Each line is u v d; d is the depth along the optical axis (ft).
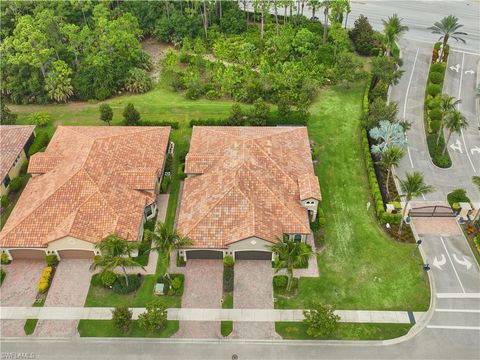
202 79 272.92
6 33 277.03
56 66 248.52
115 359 141.90
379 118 214.28
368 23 302.86
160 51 309.42
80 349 144.56
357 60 264.72
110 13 308.81
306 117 229.86
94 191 173.37
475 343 144.97
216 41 295.28
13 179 200.95
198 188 180.75
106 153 189.88
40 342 146.41
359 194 195.62
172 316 152.15
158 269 166.40
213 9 310.45
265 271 164.86
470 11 339.36
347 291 158.92
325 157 213.66
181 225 167.43
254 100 251.39
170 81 273.95
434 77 259.60
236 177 174.60
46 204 170.71
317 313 141.69
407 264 167.43
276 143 197.88
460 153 216.95
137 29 289.94
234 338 146.30
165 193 196.03
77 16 305.12
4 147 205.77
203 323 150.20
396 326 148.97
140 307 155.22
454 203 187.62
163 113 243.19
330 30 283.18
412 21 327.06
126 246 148.05
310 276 163.53
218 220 164.96
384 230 180.34
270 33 297.33
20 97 253.65
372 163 204.64
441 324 149.79
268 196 172.35
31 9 294.46
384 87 245.24
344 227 181.37
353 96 254.88
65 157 194.08
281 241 152.97
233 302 155.74
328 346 144.25
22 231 165.68
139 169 187.73
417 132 229.66
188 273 164.35
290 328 148.46
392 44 280.31
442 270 165.78
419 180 167.43
